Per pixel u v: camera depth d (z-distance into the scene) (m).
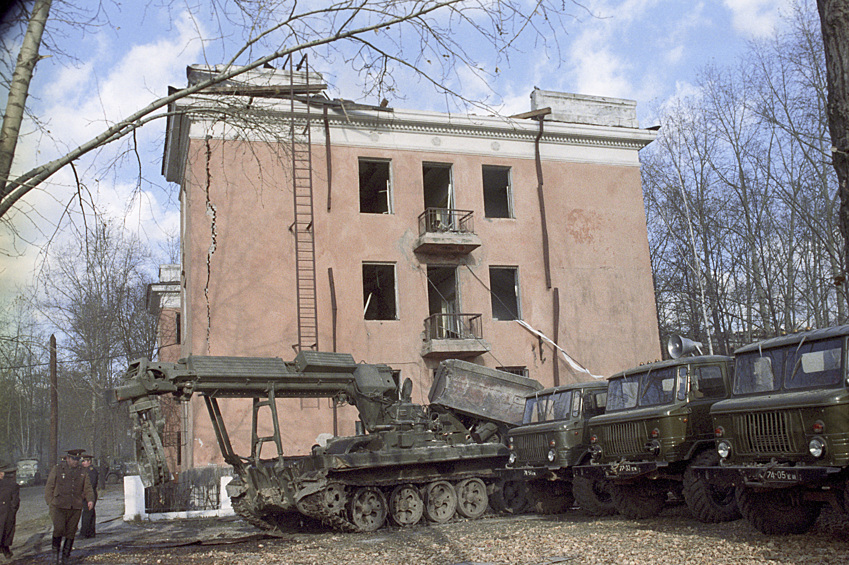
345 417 23.06
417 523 15.71
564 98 29.00
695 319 35.56
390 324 24.58
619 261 27.86
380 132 25.67
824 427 8.93
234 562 11.20
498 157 27.08
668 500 14.82
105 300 33.50
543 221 26.98
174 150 25.91
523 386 18.97
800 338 10.01
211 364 12.69
